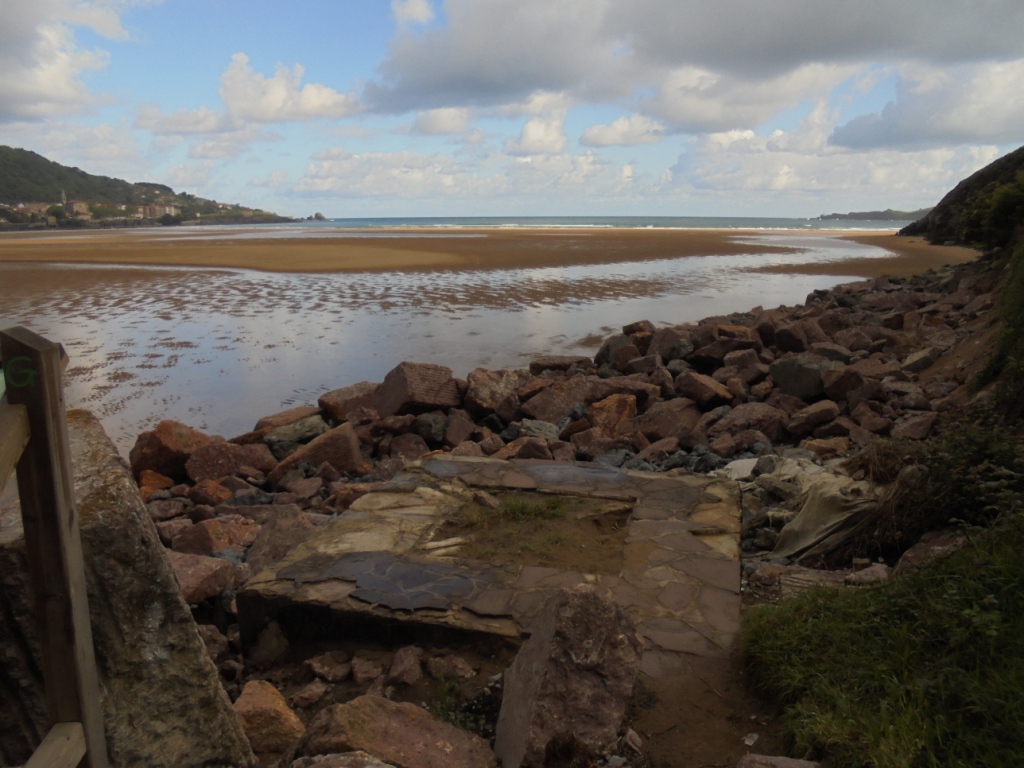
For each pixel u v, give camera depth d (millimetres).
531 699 3662
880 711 3375
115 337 19078
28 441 2320
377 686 4461
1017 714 3051
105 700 3027
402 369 12516
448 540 6070
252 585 5246
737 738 3783
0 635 2887
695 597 5121
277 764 3617
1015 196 22000
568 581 5324
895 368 13258
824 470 7773
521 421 12195
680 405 12438
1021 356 8859
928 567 4383
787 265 42312
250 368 16188
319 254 44750
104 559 2992
